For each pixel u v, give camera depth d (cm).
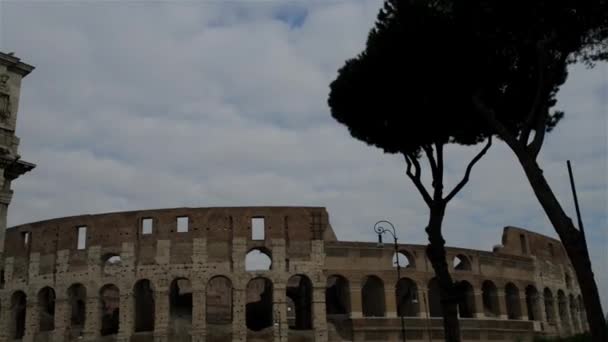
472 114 3741
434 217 3972
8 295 8969
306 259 8594
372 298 9275
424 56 3500
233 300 8306
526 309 10188
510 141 3175
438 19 3450
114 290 10538
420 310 8850
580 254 2872
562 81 3562
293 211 8800
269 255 8669
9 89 4606
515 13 3080
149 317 9206
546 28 3084
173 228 8594
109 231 8688
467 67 3438
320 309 8412
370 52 3769
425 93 3681
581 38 3056
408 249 9119
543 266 10981
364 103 3931
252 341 8219
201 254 8469
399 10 3616
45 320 9088
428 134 3941
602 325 2759
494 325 9400
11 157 4434
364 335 8462
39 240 9006
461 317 9462
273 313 8331
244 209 8706
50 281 8738
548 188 3014
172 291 8938
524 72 3462
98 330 8388
